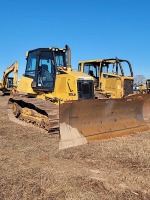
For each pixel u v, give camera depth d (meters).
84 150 6.69
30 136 8.08
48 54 9.88
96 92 14.47
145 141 7.60
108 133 8.11
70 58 9.95
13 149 6.77
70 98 9.16
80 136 7.44
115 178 4.96
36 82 10.07
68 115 7.30
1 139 7.75
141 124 9.38
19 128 9.15
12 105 11.05
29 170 5.27
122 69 14.66
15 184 4.63
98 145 7.14
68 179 4.84
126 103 8.84
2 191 4.39
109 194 4.36
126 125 8.85
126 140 7.72
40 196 4.24
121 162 5.88
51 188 4.50
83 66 15.84
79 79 9.14
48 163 5.75
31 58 10.59
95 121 8.06
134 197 4.29
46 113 8.45
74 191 4.39
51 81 9.73
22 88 10.79
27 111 9.77
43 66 10.02
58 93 9.50
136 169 5.49
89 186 4.61
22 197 4.21
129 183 4.78
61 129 7.08
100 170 5.41
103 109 8.22
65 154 6.38
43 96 10.06
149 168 5.53
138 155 6.27
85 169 5.44
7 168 5.39
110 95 14.45
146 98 9.46
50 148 6.84
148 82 26.28
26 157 6.12
